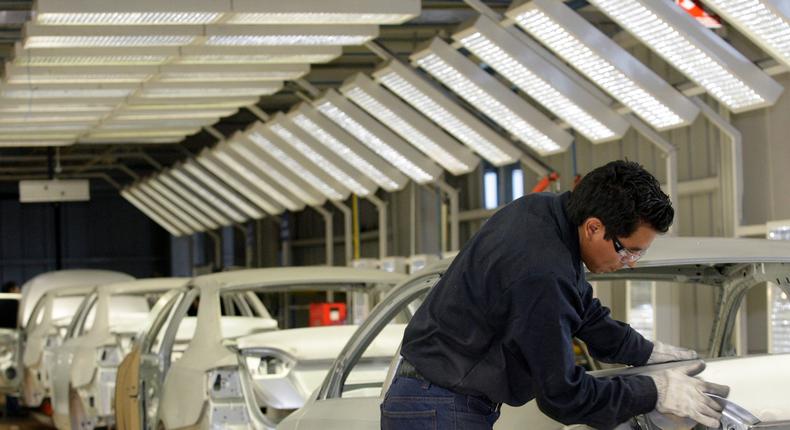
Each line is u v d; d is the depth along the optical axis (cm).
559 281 321
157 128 1736
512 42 980
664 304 878
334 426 475
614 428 315
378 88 1220
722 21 905
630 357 351
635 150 1225
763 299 947
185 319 1063
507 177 1534
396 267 1455
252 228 2497
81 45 1045
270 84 1375
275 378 709
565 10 895
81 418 1091
